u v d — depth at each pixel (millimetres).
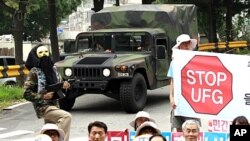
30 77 10109
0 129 14953
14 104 19719
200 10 53406
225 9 59156
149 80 18250
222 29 64312
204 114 9977
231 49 50031
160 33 19172
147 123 8539
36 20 66312
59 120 10117
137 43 18656
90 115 17125
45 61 10125
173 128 10227
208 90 9945
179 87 10016
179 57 9992
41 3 52969
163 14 19984
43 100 10094
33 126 15320
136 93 17281
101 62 17109
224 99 9914
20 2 29547
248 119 9883
